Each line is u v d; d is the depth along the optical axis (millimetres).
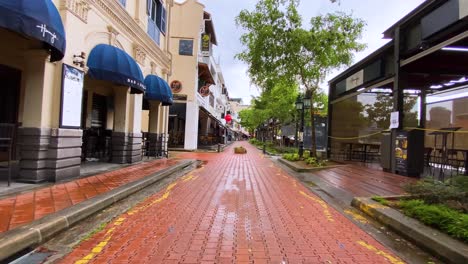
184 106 29344
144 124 22359
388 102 17250
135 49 14164
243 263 4191
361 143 18031
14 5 6191
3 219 5141
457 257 4156
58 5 8719
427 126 15859
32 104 8070
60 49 7285
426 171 12719
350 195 8688
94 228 5500
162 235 5207
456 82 15227
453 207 5926
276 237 5281
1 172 8992
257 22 15609
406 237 5277
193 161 17750
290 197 8711
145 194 8484
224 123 59781
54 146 8359
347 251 4715
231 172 14172
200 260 4254
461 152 12398
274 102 33094
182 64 29469
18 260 4109
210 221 6094
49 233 4918
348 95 17219
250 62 16578
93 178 9398
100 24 10852
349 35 15898
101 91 15125
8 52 9383
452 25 9344
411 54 12133
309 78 16453
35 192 7098
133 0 14336
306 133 24344
